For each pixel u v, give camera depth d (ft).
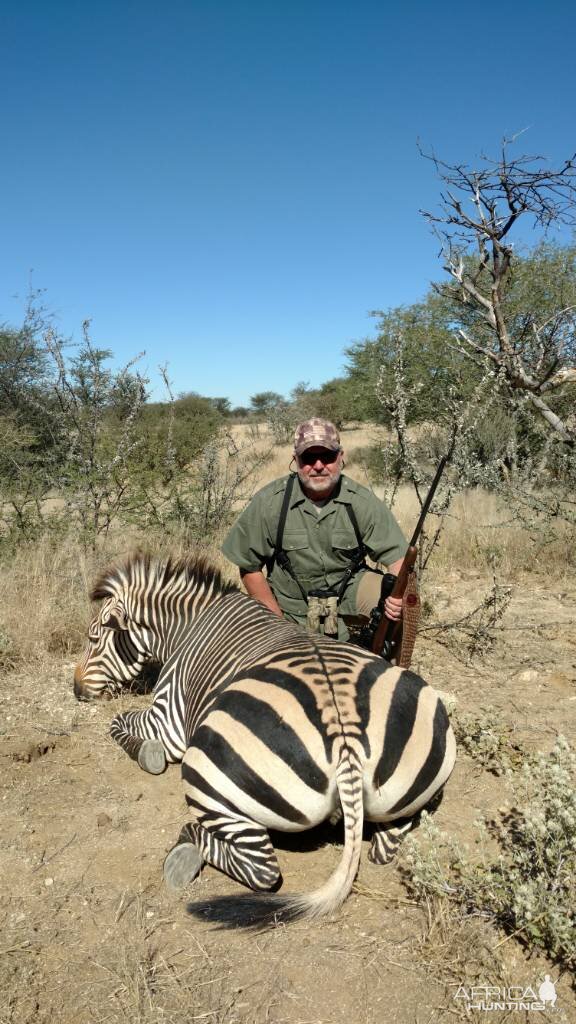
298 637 10.79
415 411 43.78
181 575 13.67
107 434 27.20
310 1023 7.68
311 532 13.41
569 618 22.00
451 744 9.87
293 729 8.84
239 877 9.25
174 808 11.98
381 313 54.44
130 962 8.52
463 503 32.81
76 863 10.48
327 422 12.96
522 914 8.63
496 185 19.48
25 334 49.19
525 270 41.81
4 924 9.22
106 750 13.89
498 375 21.66
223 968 8.45
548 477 28.73
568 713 15.46
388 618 12.30
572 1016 7.70
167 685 12.92
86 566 21.86
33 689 16.55
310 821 8.94
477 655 18.98
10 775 12.85
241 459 33.63
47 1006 7.92
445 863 10.19
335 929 9.09
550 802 9.96
